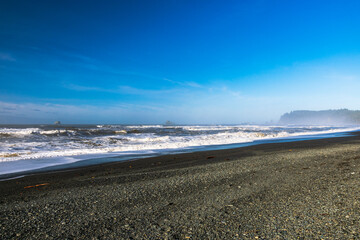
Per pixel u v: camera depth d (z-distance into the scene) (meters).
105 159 10.12
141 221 3.18
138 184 5.49
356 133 32.03
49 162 9.34
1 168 8.09
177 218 3.26
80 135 23.78
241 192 4.54
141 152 12.45
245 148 13.96
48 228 2.99
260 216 3.22
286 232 2.67
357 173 5.77
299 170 6.66
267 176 6.00
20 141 16.67
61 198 4.42
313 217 3.07
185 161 9.33
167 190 4.86
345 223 2.80
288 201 3.83
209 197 4.27
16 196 4.64
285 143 16.73
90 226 3.04
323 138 21.92
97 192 4.82
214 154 11.39
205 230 2.82
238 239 2.55
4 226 3.06
